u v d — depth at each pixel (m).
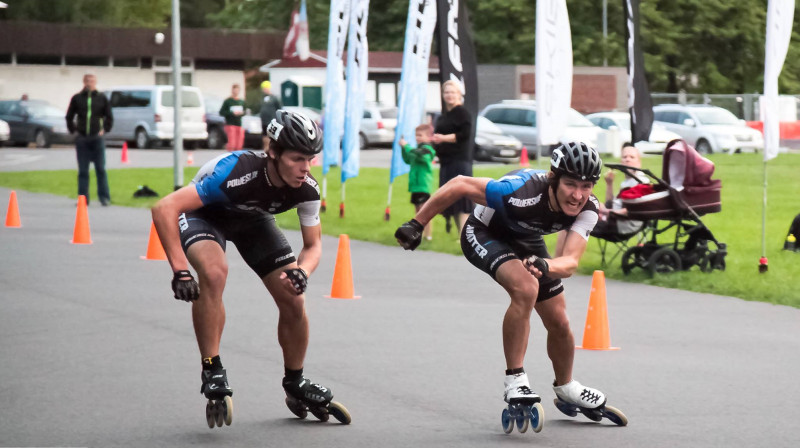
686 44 149.62
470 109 43.75
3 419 17.69
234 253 40.62
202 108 115.50
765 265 35.50
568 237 16.64
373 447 16.28
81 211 42.88
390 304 29.91
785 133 115.12
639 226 35.22
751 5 149.00
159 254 38.78
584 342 24.22
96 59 147.50
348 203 60.44
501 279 16.86
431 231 44.47
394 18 162.00
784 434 17.20
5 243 42.50
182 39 148.88
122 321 26.91
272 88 145.00
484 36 147.25
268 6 179.38
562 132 40.38
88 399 19.08
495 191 16.56
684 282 33.53
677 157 34.41
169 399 19.12
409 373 21.42
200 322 16.61
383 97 143.62
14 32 141.12
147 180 75.06
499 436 16.97
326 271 36.41
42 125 117.50
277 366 21.98
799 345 24.67
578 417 18.30
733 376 21.45
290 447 16.25
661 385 20.62
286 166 15.90
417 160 43.28
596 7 149.75
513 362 16.94
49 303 29.50
